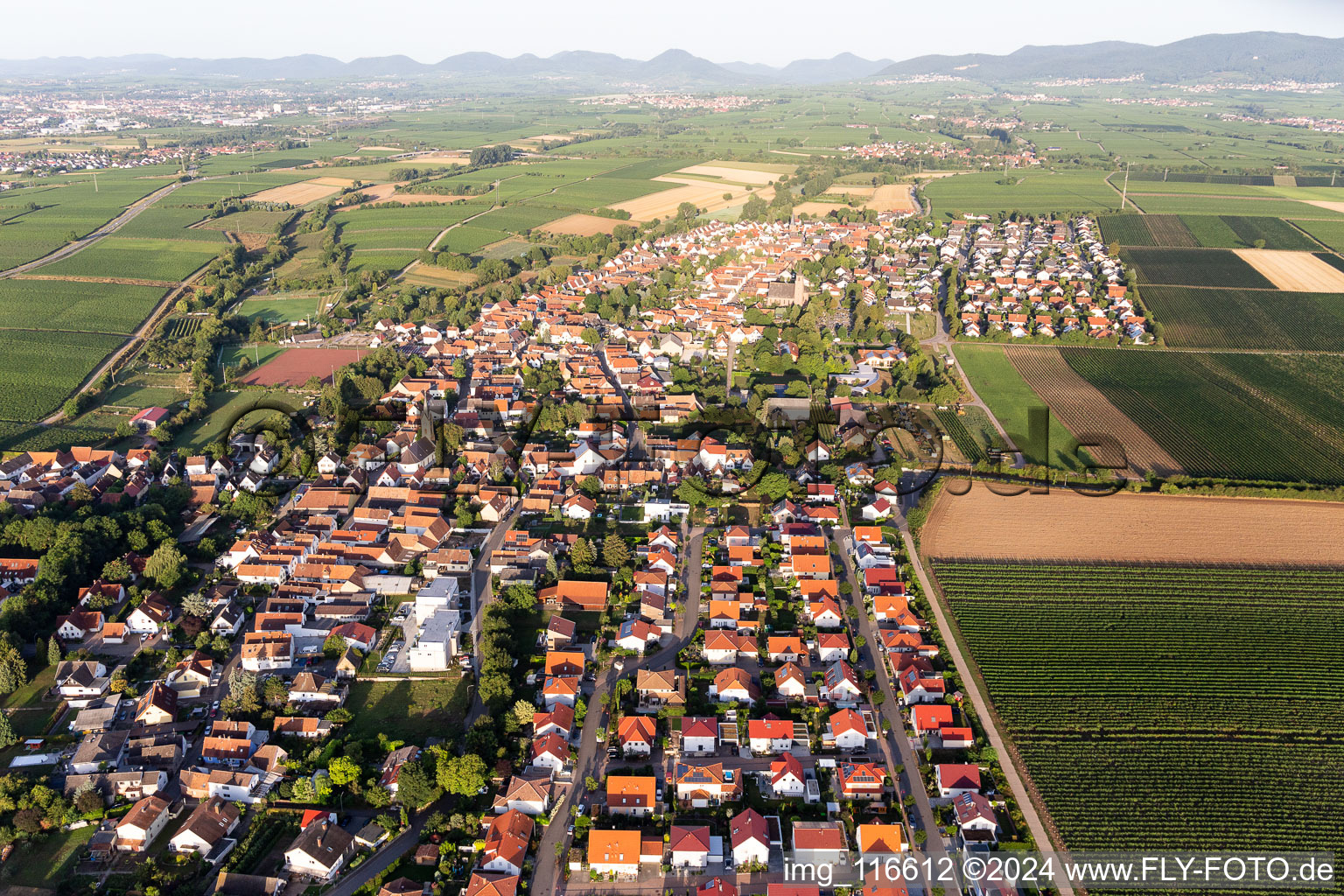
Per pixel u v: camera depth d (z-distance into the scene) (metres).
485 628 164.62
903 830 123.94
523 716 141.62
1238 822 124.50
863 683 153.25
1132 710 146.38
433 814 126.81
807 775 134.00
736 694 150.00
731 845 120.75
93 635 166.75
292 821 126.25
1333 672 155.00
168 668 157.75
